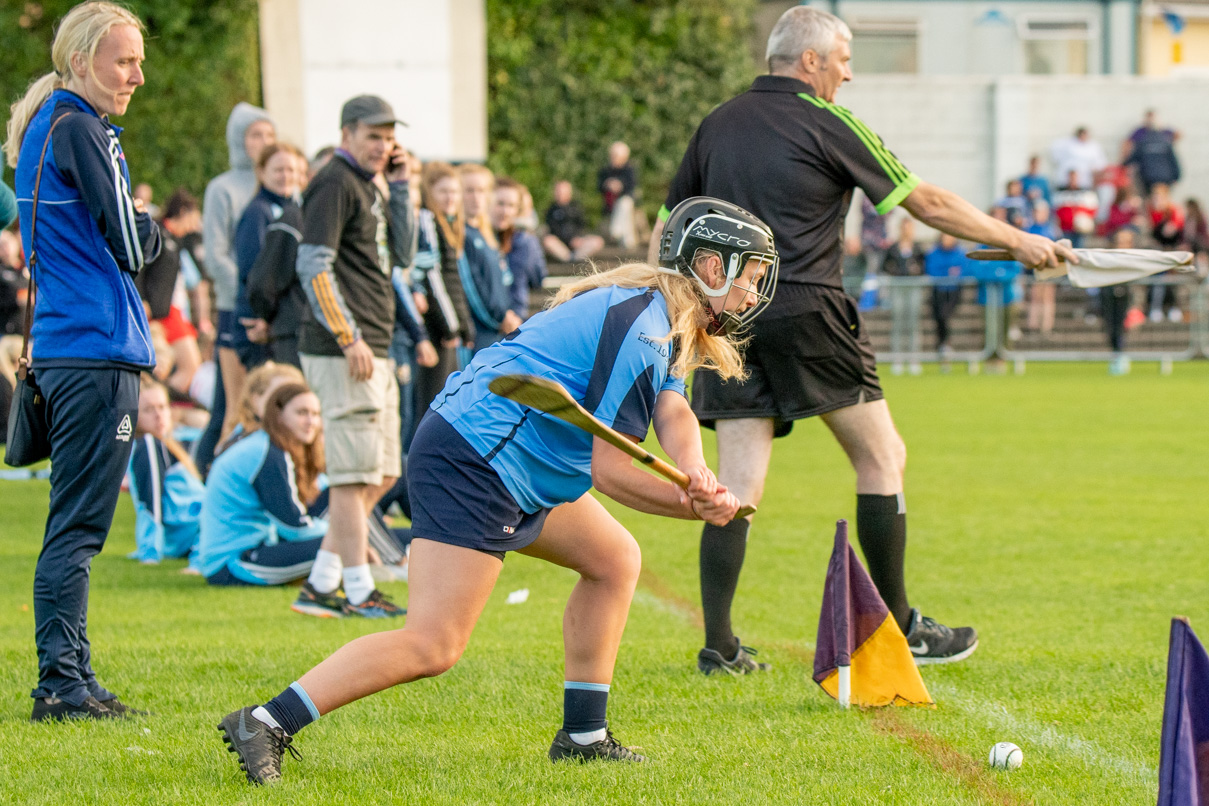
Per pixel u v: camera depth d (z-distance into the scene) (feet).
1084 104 314.96
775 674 56.29
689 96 294.25
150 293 118.11
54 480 47.96
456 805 38.88
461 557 38.75
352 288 69.10
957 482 118.62
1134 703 51.08
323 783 40.78
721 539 56.08
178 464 92.02
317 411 80.64
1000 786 40.93
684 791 40.22
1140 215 289.53
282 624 67.62
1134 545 88.89
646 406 38.55
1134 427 159.12
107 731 46.50
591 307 38.99
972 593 74.02
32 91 48.62
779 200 54.34
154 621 68.28
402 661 39.27
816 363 55.06
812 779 41.52
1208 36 359.05
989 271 243.19
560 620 68.64
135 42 47.60
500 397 38.58
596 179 293.43
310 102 261.65
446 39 263.70
